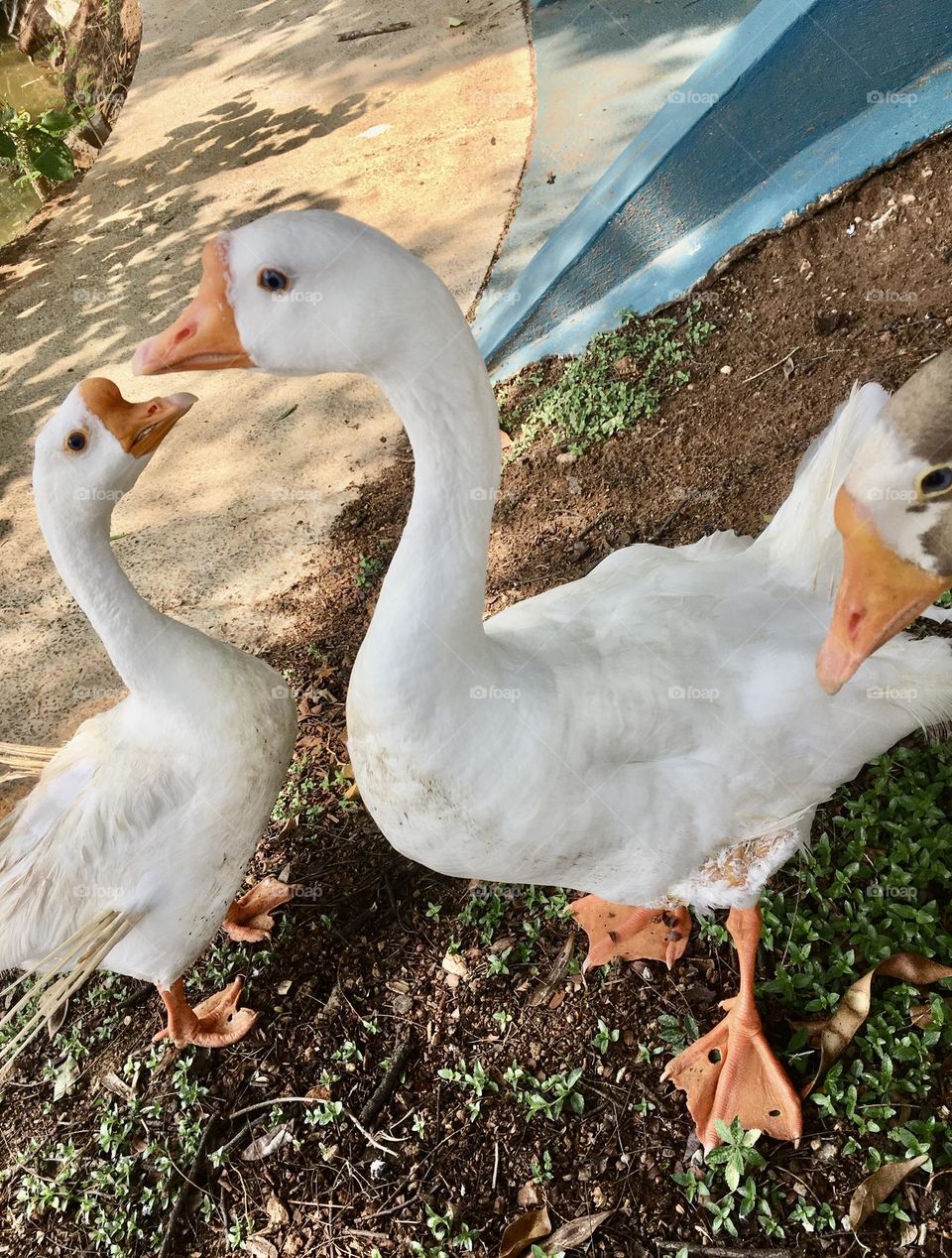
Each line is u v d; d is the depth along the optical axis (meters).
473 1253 0.74
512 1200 0.76
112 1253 0.79
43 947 0.82
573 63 1.79
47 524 0.77
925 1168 0.70
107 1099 0.88
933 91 1.25
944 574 0.55
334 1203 0.78
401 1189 0.78
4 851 0.84
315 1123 0.82
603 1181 0.75
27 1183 0.84
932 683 0.68
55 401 1.62
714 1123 0.74
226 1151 0.82
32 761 0.94
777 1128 0.73
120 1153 0.84
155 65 2.41
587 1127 0.78
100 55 2.67
